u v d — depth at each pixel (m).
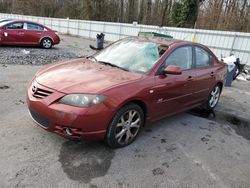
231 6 24.16
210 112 5.67
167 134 4.21
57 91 3.16
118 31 21.72
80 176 2.88
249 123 5.27
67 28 26.69
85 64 4.10
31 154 3.19
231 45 14.05
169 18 30.89
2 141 3.41
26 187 2.62
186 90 4.49
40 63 9.30
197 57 4.87
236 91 8.12
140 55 4.17
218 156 3.70
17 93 5.51
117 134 3.44
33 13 42.59
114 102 3.19
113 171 3.04
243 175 3.29
